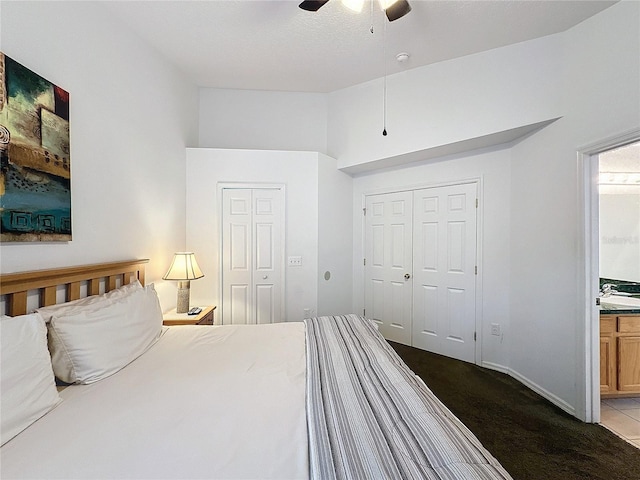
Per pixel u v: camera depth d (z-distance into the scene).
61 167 1.58
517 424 2.00
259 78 3.23
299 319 3.37
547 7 1.95
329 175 3.54
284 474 0.79
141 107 2.38
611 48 1.83
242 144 3.65
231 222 3.29
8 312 1.31
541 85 2.27
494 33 2.28
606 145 1.85
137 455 0.86
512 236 2.72
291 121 3.73
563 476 1.57
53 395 1.13
